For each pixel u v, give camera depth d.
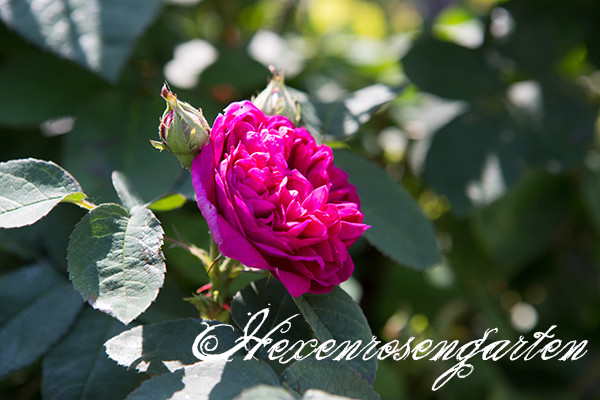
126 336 0.58
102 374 0.61
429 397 0.93
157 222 0.56
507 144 0.78
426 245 0.65
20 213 0.56
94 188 0.67
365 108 0.65
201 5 0.98
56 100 0.72
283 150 0.56
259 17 1.03
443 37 0.91
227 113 0.56
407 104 0.96
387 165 0.98
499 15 0.86
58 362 0.61
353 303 0.58
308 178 0.57
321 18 1.17
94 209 0.56
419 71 0.81
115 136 0.69
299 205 0.55
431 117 0.87
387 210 0.65
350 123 0.65
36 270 0.64
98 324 0.63
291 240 0.55
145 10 0.68
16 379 0.67
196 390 0.55
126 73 0.74
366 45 1.03
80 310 0.63
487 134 0.79
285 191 0.55
